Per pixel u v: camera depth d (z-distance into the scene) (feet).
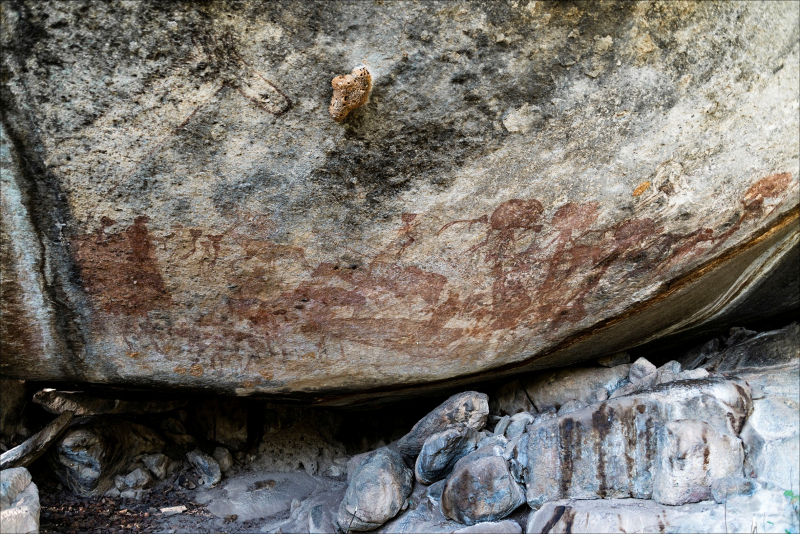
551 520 6.25
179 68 4.60
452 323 7.00
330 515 7.72
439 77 5.07
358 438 10.88
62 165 4.85
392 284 6.40
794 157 6.39
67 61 4.42
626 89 5.49
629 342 8.45
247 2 4.42
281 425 10.22
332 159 5.32
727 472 6.00
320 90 4.91
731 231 6.73
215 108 4.83
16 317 5.74
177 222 5.38
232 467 9.46
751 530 5.40
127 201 5.16
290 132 5.08
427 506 7.35
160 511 8.01
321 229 5.74
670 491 5.92
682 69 5.54
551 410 8.51
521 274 6.63
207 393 7.42
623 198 6.15
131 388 7.20
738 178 6.32
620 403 6.52
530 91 5.29
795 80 6.07
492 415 8.66
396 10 4.69
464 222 6.01
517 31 4.97
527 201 5.98
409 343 7.11
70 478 7.80
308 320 6.54
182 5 4.35
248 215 5.49
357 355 7.10
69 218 5.16
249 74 4.73
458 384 8.51
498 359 7.75
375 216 5.78
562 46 5.13
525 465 6.78
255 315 6.35
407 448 8.18
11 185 4.85
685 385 6.68
